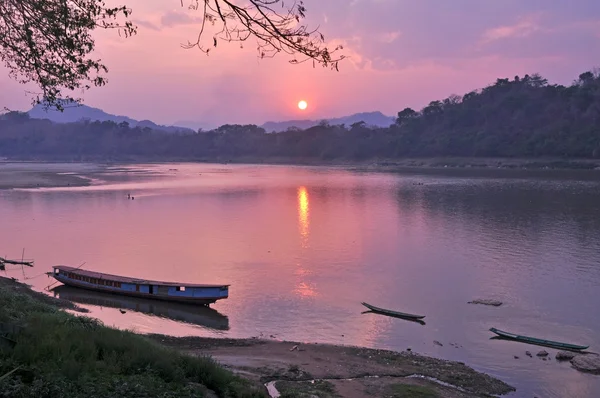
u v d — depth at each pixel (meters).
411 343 26.23
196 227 59.16
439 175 150.25
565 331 27.62
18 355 11.24
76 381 10.73
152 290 33.69
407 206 77.50
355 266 41.09
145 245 49.06
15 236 53.66
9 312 16.34
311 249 47.19
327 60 8.21
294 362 22.41
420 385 20.19
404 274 38.72
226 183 124.38
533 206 74.75
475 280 37.03
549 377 22.27
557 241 49.53
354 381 20.27
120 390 10.85
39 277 38.78
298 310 31.22
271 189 107.50
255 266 41.16
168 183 123.94
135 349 13.70
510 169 175.12
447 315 30.20
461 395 19.67
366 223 61.81
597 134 175.25
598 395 20.56
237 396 13.68
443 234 54.19
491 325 28.61
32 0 11.60
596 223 59.00
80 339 13.38
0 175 151.25
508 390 20.81
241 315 30.58
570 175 137.38
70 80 12.60
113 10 12.29
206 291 32.56
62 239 52.03
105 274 36.34
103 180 133.50
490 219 63.50
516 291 34.38
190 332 28.11
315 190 104.94
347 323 29.11
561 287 35.09
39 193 98.12
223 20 7.86
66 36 11.99
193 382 13.52
